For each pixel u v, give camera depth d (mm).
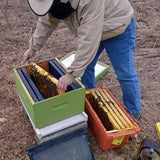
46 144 1669
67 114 1836
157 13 4855
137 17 4617
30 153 1600
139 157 1804
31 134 2111
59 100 1661
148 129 2246
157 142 2096
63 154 1709
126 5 1706
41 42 1902
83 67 1477
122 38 1787
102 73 3021
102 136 1831
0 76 2848
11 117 2279
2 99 2508
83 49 1414
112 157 1943
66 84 1527
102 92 2180
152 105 2582
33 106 1545
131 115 2299
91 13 1310
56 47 3613
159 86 2902
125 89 2127
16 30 3918
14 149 1959
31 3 1361
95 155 1951
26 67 2043
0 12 4445
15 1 4996
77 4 1301
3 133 2098
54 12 1425
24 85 1770
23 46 3506
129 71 1967
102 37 1756
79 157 1756
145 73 3145
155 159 1665
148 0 5461
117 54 1894
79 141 1793
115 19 1649
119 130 1748
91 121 2045
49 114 1698
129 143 2086
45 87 2000
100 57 3506
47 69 2182
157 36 4012
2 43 3535
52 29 1839
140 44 3820
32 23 4195
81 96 1780
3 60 3158
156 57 3508
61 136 1741
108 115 1870
